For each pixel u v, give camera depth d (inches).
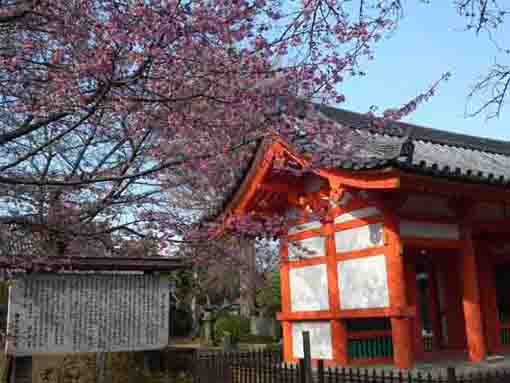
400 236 392.2
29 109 251.6
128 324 397.4
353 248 414.3
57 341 375.6
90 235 324.5
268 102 262.2
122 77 231.9
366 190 388.5
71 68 230.1
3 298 482.9
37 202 348.2
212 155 271.9
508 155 600.7
